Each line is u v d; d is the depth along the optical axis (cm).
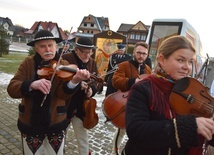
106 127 471
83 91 272
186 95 118
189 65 121
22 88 192
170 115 118
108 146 383
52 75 204
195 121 103
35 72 212
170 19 622
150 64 391
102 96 764
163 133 106
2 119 459
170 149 120
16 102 588
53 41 218
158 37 641
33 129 204
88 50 285
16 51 2806
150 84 125
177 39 122
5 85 782
